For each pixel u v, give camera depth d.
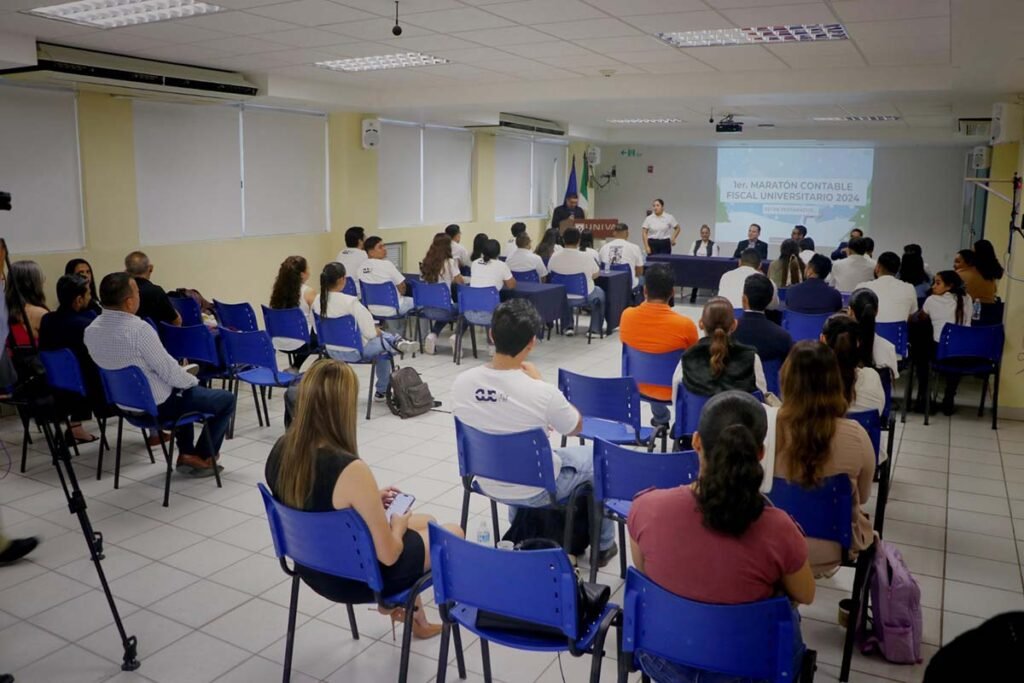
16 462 4.88
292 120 8.81
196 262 7.79
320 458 2.40
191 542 3.83
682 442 3.70
